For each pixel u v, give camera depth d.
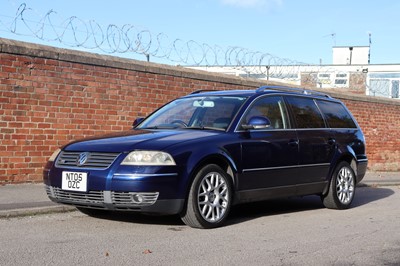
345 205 8.53
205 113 7.32
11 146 8.87
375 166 17.30
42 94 9.17
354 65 35.12
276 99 7.79
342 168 8.52
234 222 7.02
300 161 7.66
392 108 17.84
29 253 5.04
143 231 6.18
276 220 7.31
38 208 6.95
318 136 8.09
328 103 8.90
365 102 16.91
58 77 9.38
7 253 5.02
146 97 10.78
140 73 10.67
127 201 5.88
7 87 8.76
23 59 8.92
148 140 6.27
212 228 6.46
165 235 6.00
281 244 5.77
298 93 8.35
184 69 11.63
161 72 11.05
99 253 5.11
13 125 8.87
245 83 13.20
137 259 4.95
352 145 8.86
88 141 6.55
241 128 6.98
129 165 5.91
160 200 5.93
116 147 6.13
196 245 5.57
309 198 9.96
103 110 10.05
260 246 5.63
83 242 5.54
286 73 24.19
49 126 9.29
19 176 8.98
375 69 34.84
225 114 7.15
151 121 7.68
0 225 6.29
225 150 6.57
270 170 7.16
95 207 6.14
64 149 6.53
